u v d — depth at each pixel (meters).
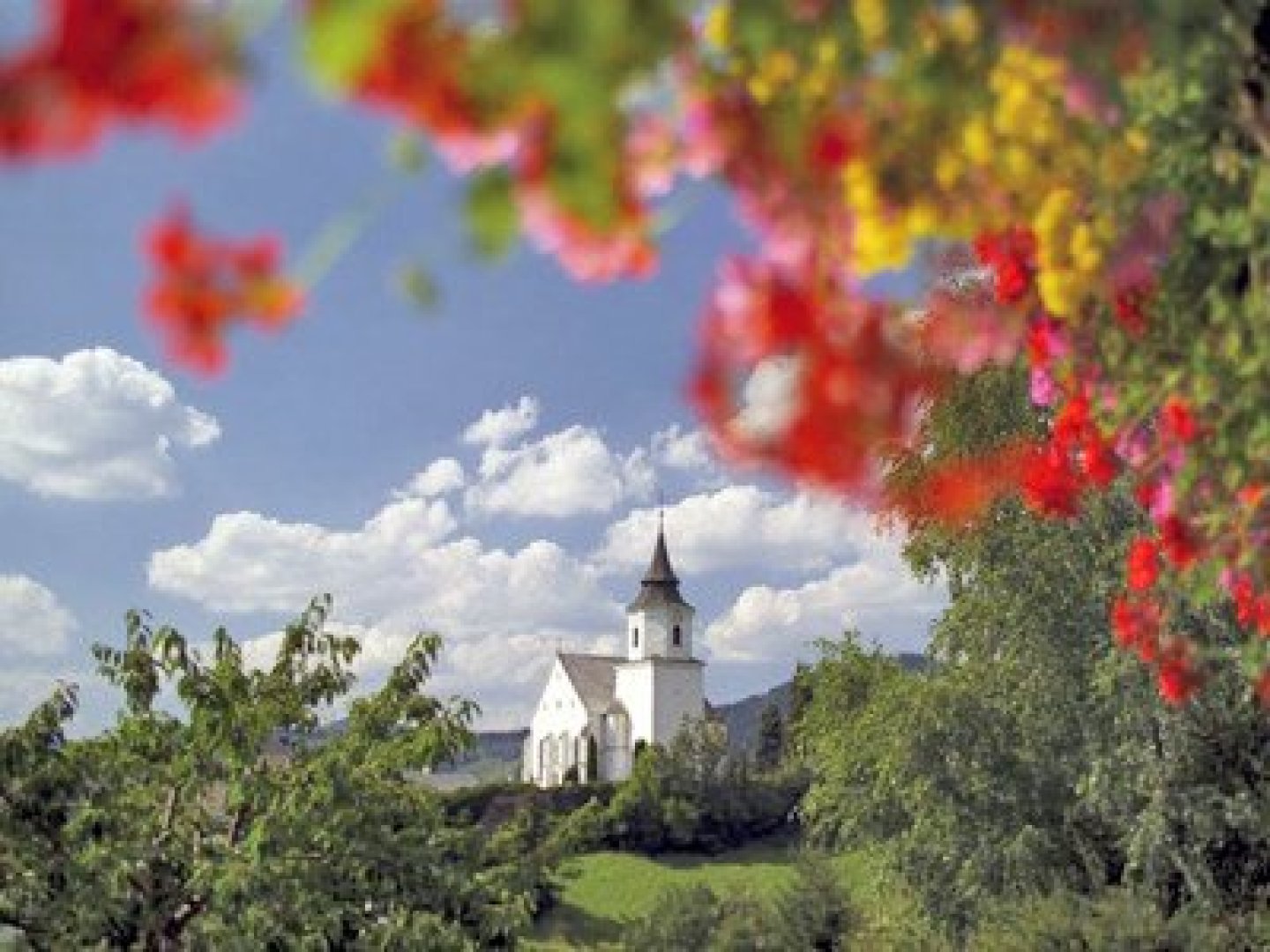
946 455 16.69
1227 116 3.44
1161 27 2.80
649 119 2.44
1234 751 20.98
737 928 33.88
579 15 1.82
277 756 16.80
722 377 2.59
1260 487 4.26
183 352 2.09
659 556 131.00
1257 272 3.68
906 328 2.79
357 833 15.46
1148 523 21.28
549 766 130.75
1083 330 4.29
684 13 1.95
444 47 1.85
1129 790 21.69
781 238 2.79
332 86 1.75
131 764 16.08
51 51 1.62
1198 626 19.58
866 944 26.36
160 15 1.67
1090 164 3.24
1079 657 22.66
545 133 1.94
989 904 23.34
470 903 16.17
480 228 1.96
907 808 25.09
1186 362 4.21
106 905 14.34
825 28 2.54
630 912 67.56
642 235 2.24
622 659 135.75
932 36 2.79
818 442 2.55
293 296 2.09
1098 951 17.95
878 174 2.84
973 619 24.30
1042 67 2.87
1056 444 5.28
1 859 14.38
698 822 75.62
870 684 29.06
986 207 3.04
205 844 15.10
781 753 94.31
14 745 14.33
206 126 1.71
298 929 14.62
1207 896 20.59
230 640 16.91
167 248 2.05
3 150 1.64
